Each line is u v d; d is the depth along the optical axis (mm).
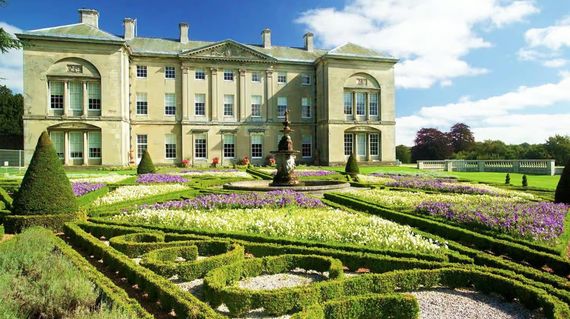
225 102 41812
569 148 47844
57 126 34250
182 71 40344
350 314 4492
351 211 11328
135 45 40469
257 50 43156
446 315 4836
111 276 5961
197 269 5875
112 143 35250
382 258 6301
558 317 4438
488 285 5484
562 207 10680
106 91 35156
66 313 4086
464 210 9820
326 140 40875
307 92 43969
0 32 18297
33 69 33812
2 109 51781
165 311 4648
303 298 4789
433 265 6020
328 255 6707
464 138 69188
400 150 69812
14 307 4082
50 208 9422
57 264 5312
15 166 33406
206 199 12164
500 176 28234
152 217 9539
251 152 42062
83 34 34875
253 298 4652
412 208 11344
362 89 41562
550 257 6613
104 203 12023
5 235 8859
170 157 40594
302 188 15977
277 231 8367
